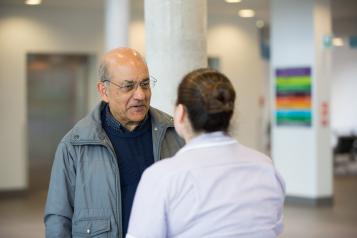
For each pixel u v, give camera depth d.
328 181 11.14
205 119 2.35
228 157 2.38
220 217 2.29
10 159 12.48
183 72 4.85
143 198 2.33
